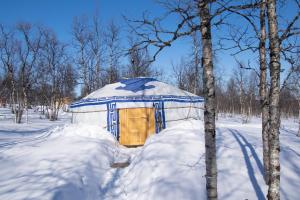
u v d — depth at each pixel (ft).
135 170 30.45
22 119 123.13
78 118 52.26
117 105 48.52
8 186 25.95
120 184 29.17
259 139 38.19
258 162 28.48
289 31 16.75
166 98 49.11
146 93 49.55
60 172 29.12
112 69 89.35
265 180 24.57
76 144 40.63
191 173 26.58
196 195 23.35
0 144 46.06
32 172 29.73
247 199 21.68
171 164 28.58
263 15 23.21
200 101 53.72
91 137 46.34
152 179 26.68
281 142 39.06
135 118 48.11
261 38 23.63
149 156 31.24
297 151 32.83
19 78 121.19
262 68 24.11
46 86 135.54
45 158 34.22
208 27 16.15
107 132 48.03
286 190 23.29
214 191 15.78
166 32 16.24
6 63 110.22
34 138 51.37
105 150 40.01
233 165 28.12
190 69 90.53
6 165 32.14
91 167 32.07
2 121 110.52
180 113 50.31
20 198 23.22
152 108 48.29
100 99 49.42
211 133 16.01
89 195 26.23
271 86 16.52
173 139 36.04
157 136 38.96
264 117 24.76
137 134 47.75
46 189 24.79
